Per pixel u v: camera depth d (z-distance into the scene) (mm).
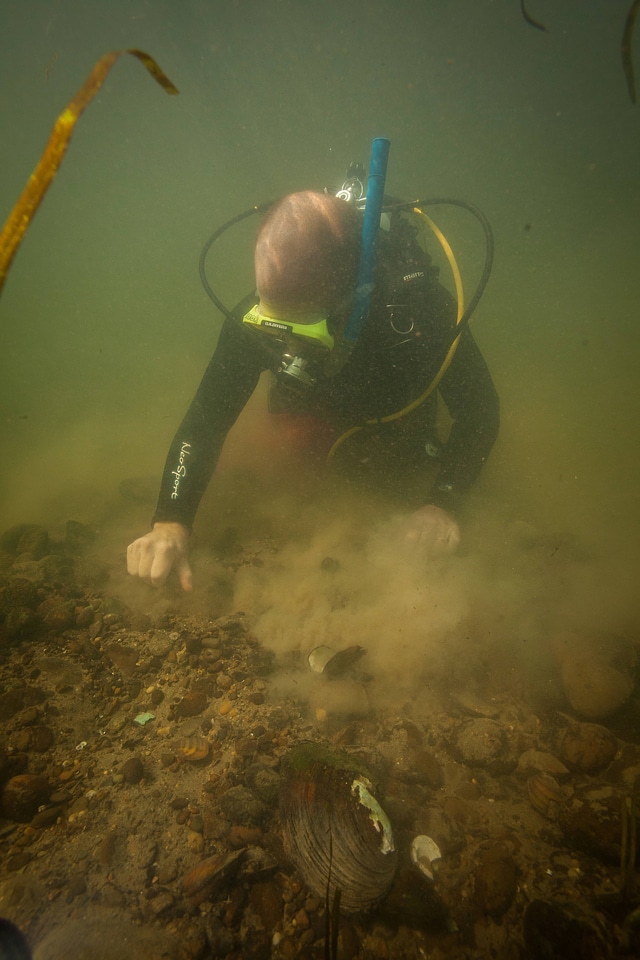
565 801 1455
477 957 1125
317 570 2643
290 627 2186
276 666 1963
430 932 1159
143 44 25828
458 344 2631
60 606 2131
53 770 1507
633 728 1707
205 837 1321
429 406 3018
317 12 22984
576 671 1818
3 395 8953
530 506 3791
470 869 1294
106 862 1260
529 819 1428
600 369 8289
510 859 1288
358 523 3139
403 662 1992
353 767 1370
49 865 1253
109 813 1385
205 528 3100
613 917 1157
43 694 1754
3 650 1939
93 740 1623
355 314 2188
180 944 1104
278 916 1152
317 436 3221
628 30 790
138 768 1494
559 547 3021
